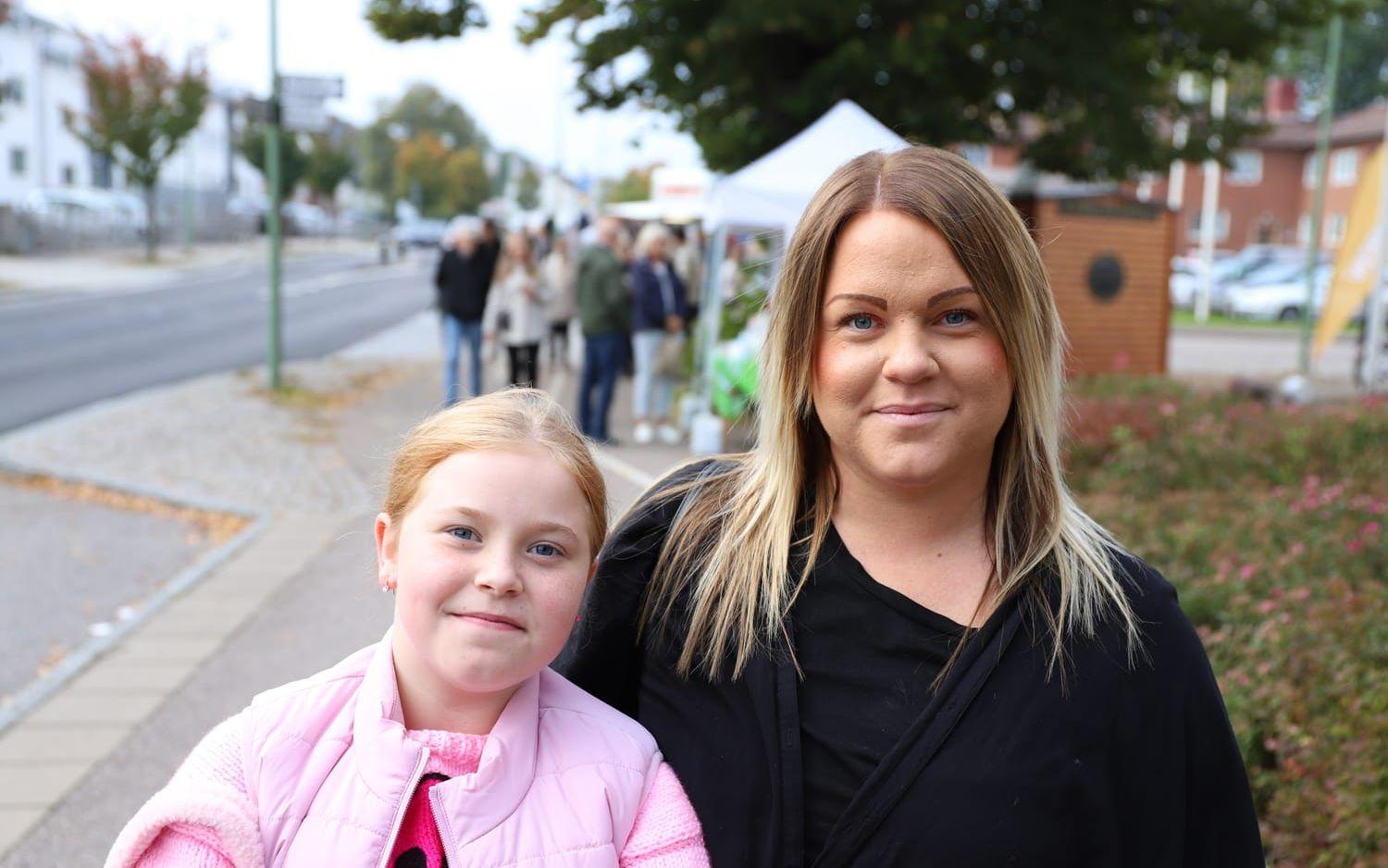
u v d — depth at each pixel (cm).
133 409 1215
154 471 945
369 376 1633
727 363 1037
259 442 1080
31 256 4166
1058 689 141
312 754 145
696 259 1620
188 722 479
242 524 816
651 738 158
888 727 144
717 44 1214
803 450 157
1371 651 391
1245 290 3722
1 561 717
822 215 148
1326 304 1828
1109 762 141
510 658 142
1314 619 423
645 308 1125
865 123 984
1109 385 1245
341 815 141
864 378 144
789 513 156
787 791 146
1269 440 872
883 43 1160
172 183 6366
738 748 152
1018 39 1219
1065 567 145
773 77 1248
